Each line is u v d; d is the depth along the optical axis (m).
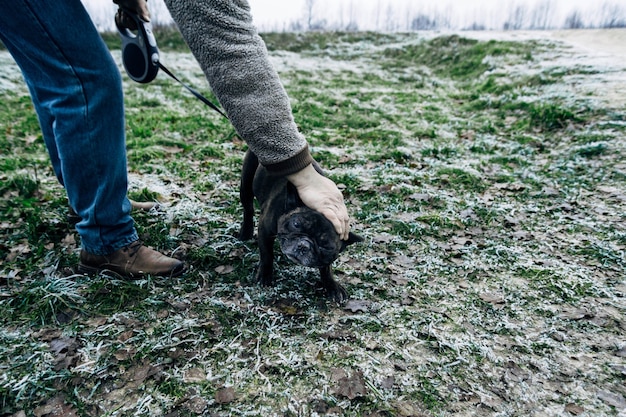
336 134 6.08
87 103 2.06
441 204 3.79
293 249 2.13
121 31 2.38
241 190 2.78
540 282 2.69
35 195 3.55
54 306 2.24
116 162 2.25
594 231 3.31
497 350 2.13
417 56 14.54
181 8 1.71
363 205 3.74
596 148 4.77
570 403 1.83
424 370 1.98
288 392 1.83
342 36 17.86
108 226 2.37
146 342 2.04
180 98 8.73
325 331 2.20
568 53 10.45
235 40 1.77
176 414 1.70
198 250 2.81
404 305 2.45
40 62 1.98
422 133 6.05
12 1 1.79
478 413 1.77
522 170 4.58
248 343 2.10
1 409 1.69
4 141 5.12
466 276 2.77
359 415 1.74
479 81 10.08
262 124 1.86
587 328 2.29
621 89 6.66
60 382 1.82
